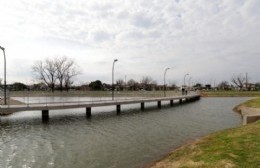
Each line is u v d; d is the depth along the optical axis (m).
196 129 27.59
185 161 12.52
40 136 23.22
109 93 85.25
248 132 16.42
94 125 29.67
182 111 46.88
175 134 24.62
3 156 17.00
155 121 33.56
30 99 67.75
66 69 106.25
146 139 22.28
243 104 51.81
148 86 145.12
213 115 40.81
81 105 37.53
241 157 11.24
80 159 16.41
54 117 35.84
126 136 23.55
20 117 35.38
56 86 104.88
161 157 16.61
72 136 23.38
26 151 18.20
